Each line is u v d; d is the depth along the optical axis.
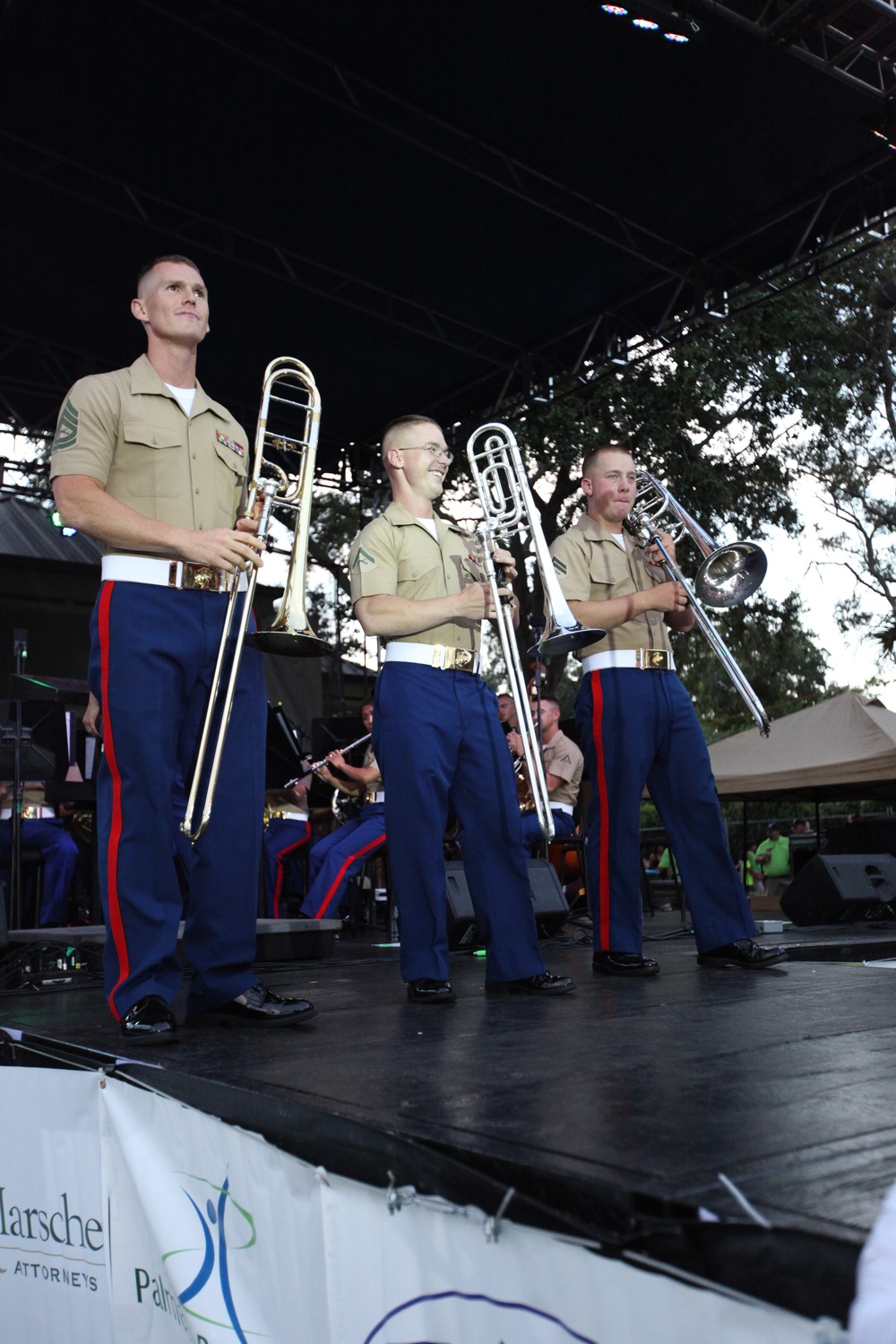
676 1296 1.15
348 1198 1.60
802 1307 1.03
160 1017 2.50
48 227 8.57
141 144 7.85
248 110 7.55
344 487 11.72
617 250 8.88
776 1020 2.57
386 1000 3.33
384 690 3.39
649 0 6.25
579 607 3.78
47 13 6.70
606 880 3.88
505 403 10.85
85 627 12.35
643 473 4.19
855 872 6.49
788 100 7.39
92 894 6.82
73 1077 2.37
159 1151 2.07
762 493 15.07
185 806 2.87
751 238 8.89
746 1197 1.18
